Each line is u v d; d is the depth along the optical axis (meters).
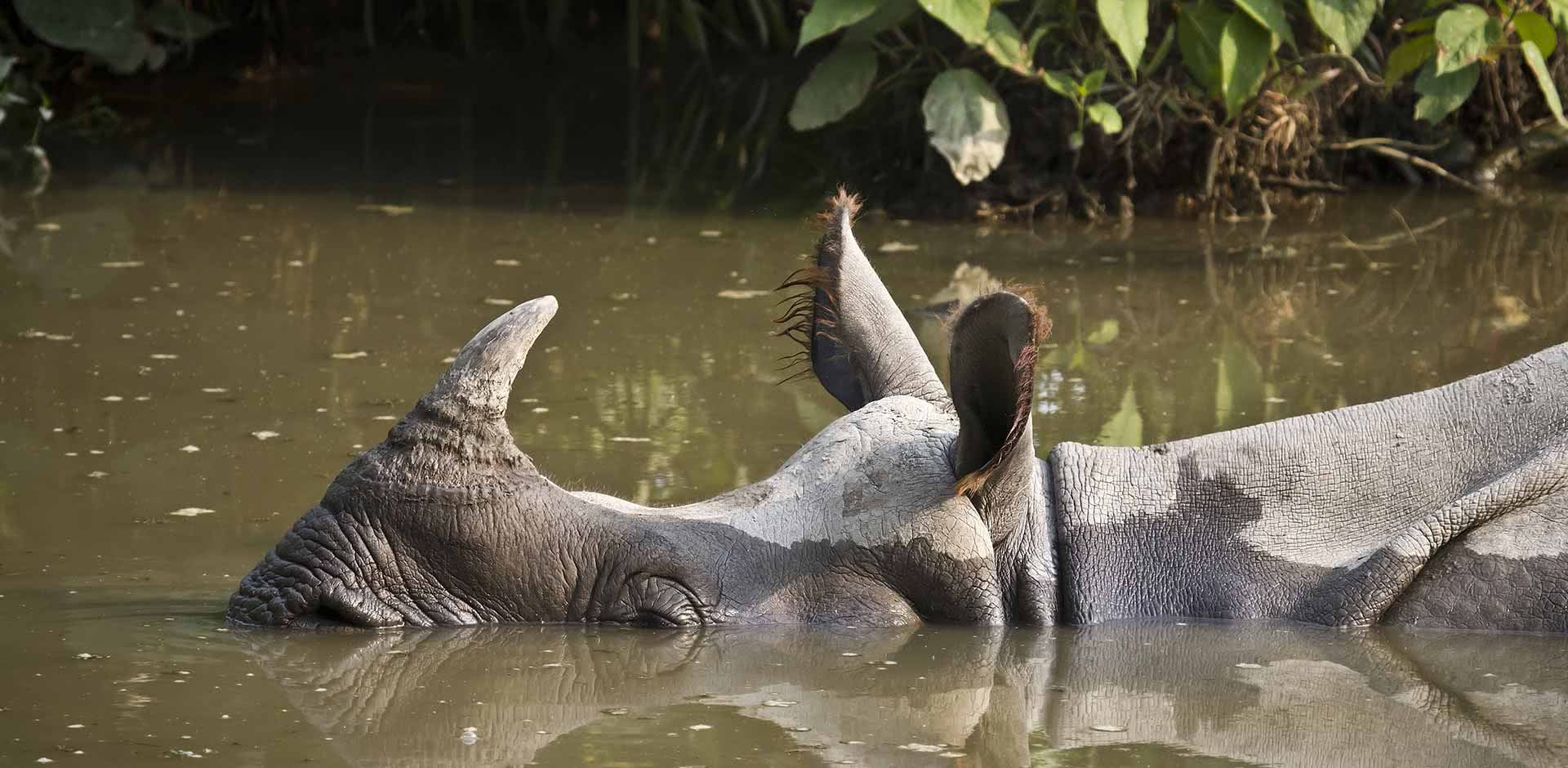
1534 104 24.89
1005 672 8.26
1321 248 19.80
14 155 24.47
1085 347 15.30
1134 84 21.89
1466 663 8.47
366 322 15.88
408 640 8.43
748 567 8.91
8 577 9.41
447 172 24.03
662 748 7.11
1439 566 9.12
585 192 22.83
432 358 14.66
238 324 15.69
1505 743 7.34
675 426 12.74
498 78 33.03
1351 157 24.53
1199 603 9.23
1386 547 9.08
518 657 8.25
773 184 23.70
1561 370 9.46
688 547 8.87
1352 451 9.45
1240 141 22.27
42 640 8.35
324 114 28.73
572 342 15.27
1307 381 14.12
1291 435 9.54
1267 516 9.38
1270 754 7.19
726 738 7.25
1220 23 20.62
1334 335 15.72
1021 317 8.09
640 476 11.45
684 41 35.91
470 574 8.65
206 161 24.38
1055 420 12.93
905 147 23.38
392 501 8.60
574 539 8.77
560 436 12.42
